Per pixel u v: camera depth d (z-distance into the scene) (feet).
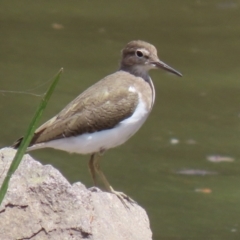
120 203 32.22
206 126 58.29
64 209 28.45
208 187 49.37
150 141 55.72
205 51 73.82
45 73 66.49
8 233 28.02
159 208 46.39
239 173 51.26
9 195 28.30
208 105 61.98
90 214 29.07
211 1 88.69
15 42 73.72
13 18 80.12
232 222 45.16
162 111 60.75
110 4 86.84
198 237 43.01
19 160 23.65
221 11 85.20
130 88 37.63
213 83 66.49
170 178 50.47
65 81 64.80
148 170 51.44
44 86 63.36
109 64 69.21
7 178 23.70
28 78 65.16
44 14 82.12
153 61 39.55
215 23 81.46
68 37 75.72
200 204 47.19
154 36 76.89
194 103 62.28
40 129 36.35
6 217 28.14
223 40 76.74
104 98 36.86
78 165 51.90
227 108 61.46
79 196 28.81
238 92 64.59
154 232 43.29
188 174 51.11
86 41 74.84
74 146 36.50
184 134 56.95
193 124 58.65
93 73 66.90
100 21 80.74
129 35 76.79
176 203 47.26
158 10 85.20
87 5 85.92
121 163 52.37
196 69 69.46
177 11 84.84
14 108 59.67
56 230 28.14
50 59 69.97
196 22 81.56
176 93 64.08
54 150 54.29
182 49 73.87
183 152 54.08
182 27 79.82
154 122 58.85
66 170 50.88
